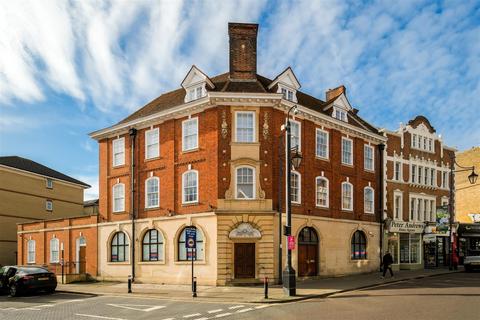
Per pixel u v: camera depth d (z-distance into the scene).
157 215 27.02
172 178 26.41
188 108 25.77
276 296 18.38
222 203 23.70
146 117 28.00
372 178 32.38
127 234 28.34
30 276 22.02
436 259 37.19
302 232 26.30
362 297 17.66
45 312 16.14
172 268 25.58
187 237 19.59
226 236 23.42
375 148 33.12
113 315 15.02
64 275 28.47
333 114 29.94
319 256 26.83
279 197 23.27
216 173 24.02
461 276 27.92
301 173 26.64
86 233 31.12
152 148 28.22
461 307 14.41
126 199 29.03
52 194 44.88
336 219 28.47
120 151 30.08
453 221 38.59
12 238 40.31
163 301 18.42
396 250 33.47
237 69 26.06
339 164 29.50
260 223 23.56
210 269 23.70
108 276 29.00
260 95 24.22
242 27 26.41
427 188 36.88
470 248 42.53
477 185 50.84
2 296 22.27
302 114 27.03
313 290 19.97
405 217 34.44
